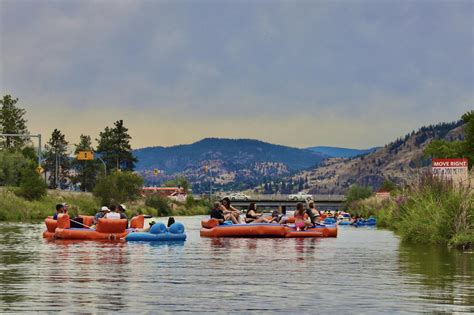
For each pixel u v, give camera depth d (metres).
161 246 30.08
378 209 72.06
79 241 33.44
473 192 31.11
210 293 15.37
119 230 34.50
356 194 169.00
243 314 12.91
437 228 31.09
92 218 37.84
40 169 84.88
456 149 103.38
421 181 38.62
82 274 18.81
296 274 18.95
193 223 74.31
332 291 15.66
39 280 17.48
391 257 24.36
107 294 15.18
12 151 153.00
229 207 41.22
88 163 197.38
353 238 37.72
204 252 26.64
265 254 25.80
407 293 15.34
